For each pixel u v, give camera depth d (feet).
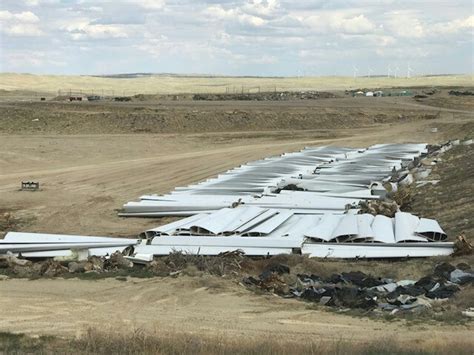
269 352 34.63
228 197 102.94
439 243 71.05
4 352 34.99
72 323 46.57
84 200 111.96
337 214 88.28
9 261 67.72
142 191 121.08
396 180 118.83
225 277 60.03
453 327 43.88
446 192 102.32
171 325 45.34
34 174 137.80
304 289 55.42
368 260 69.21
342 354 34.06
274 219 84.38
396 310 49.16
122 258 66.90
